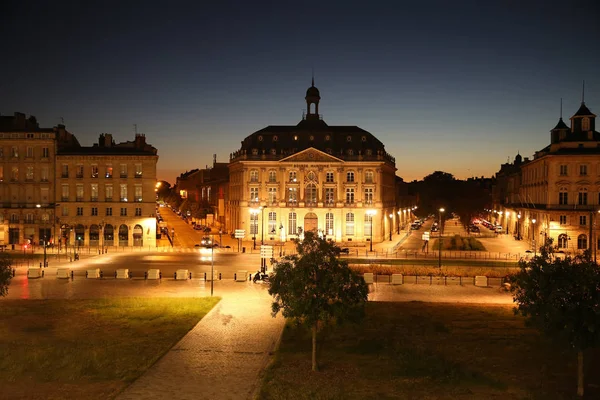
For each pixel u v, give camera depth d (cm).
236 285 5838
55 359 3291
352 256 8462
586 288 2742
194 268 7112
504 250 9594
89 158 9869
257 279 6028
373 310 4656
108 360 3275
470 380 3011
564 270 2867
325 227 11100
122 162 9925
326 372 3127
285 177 11081
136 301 4912
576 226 9356
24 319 4228
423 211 17662
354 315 3253
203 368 3200
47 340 3672
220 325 4150
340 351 3519
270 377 3033
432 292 5519
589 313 2725
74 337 3756
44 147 9850
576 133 9681
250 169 11125
